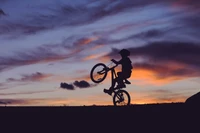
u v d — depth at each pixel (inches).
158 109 515.2
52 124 474.6
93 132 457.4
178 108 508.1
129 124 476.1
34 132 455.2
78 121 483.5
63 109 522.3
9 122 477.1
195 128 463.2
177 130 460.4
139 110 516.1
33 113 503.8
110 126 471.8
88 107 534.0
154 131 459.5
